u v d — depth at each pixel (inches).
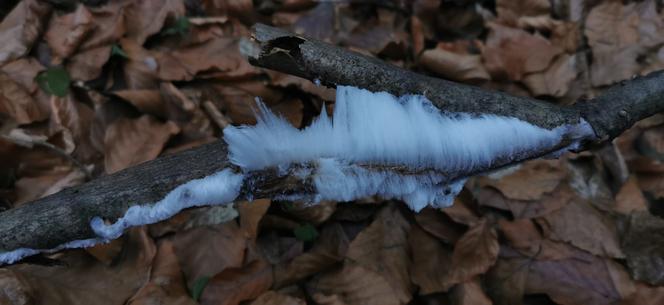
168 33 33.2
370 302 29.5
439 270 30.6
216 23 34.3
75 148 31.0
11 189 30.3
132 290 29.2
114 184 24.0
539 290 30.8
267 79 32.6
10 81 31.0
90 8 32.6
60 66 31.8
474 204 31.7
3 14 32.8
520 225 31.6
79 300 28.9
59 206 23.8
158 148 31.0
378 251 30.4
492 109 24.2
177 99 31.8
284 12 36.5
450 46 36.1
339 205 31.4
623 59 36.8
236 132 23.8
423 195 24.7
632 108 24.8
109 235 24.0
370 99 24.0
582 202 32.1
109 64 32.4
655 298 30.5
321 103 32.3
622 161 33.0
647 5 38.8
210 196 24.0
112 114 31.9
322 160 24.0
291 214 30.8
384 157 24.0
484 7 39.9
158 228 29.9
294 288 30.0
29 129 30.9
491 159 24.3
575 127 24.3
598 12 38.7
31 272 28.8
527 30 39.1
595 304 30.5
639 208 32.0
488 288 30.8
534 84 36.3
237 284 29.2
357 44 35.7
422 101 24.1
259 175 24.0
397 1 37.8
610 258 31.2
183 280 29.5
